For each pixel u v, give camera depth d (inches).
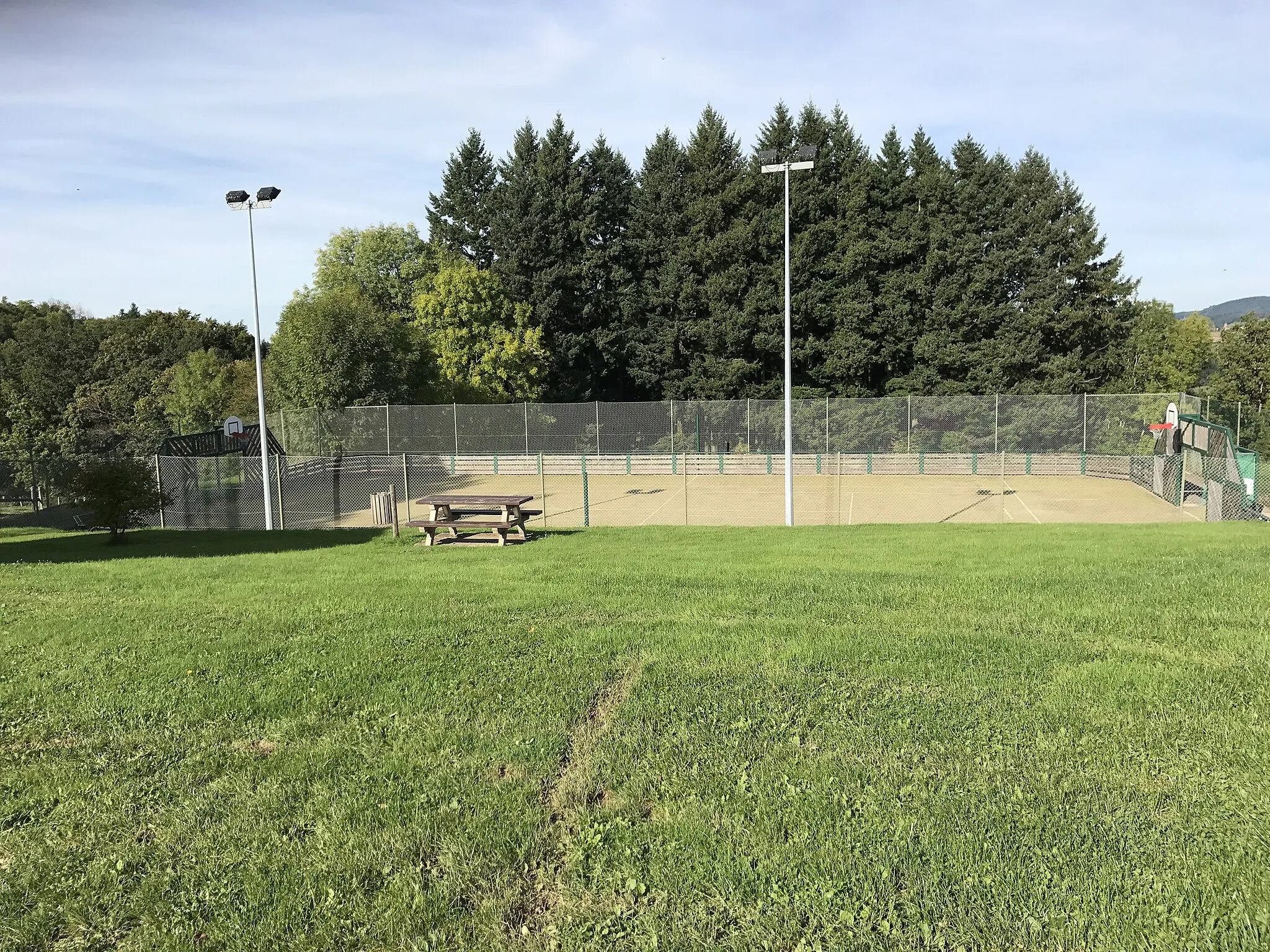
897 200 1674.5
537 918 130.0
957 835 144.4
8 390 1523.1
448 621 300.4
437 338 1608.0
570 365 1800.0
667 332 1729.8
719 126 1716.3
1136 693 206.5
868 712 199.3
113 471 656.4
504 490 1202.0
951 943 119.9
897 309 1596.9
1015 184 1624.0
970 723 190.9
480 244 1953.7
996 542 553.6
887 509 971.9
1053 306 1573.6
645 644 261.3
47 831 156.5
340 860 144.0
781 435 1398.9
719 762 175.3
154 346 2048.5
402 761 180.2
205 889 137.4
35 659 261.9
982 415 1346.0
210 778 176.9
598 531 695.7
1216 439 962.1
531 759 180.7
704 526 750.5
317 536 687.7
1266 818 147.9
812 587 359.3
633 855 143.1
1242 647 244.2
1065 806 153.6
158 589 382.3
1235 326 1736.0
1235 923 121.3
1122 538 565.0
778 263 1648.6
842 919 125.2
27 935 127.6
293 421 1357.0
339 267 1749.5
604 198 1823.3
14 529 805.2
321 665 247.1
